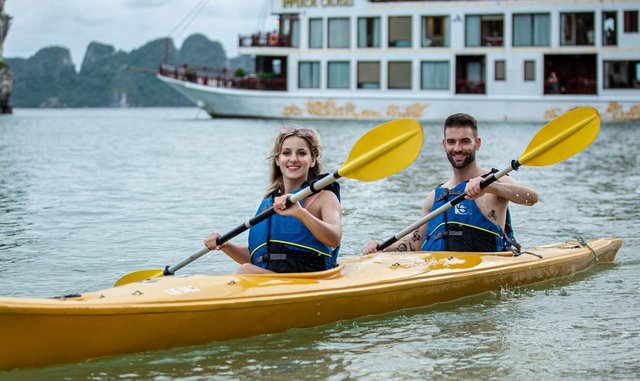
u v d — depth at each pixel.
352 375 5.10
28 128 39.66
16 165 18.95
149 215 11.62
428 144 25.06
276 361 5.33
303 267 6.20
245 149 23.83
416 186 14.83
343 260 6.90
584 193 14.05
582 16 37.56
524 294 7.10
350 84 39.12
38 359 5.01
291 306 5.80
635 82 37.94
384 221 10.96
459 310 6.56
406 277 6.54
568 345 5.67
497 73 38.06
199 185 15.17
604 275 7.86
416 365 5.28
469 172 7.36
